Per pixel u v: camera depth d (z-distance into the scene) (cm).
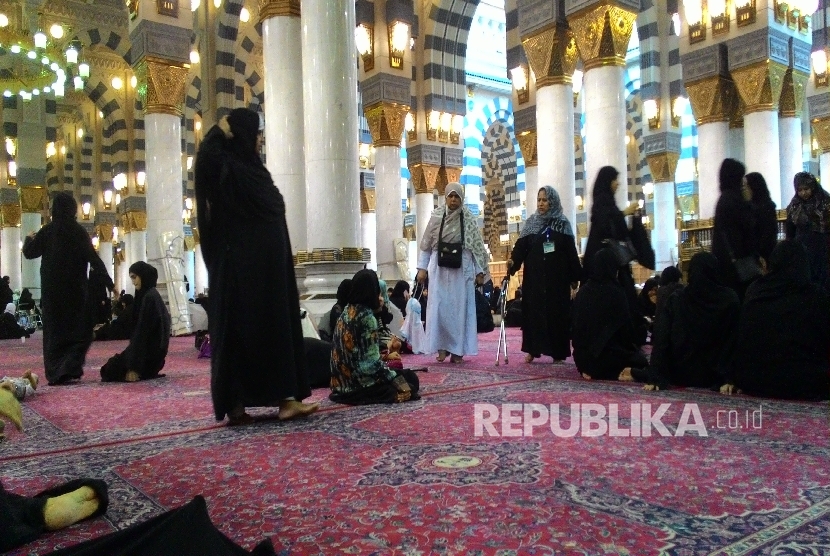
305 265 712
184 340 1067
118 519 189
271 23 816
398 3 1268
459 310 576
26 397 436
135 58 1162
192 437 300
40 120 1700
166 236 1132
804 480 211
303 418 336
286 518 185
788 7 1003
